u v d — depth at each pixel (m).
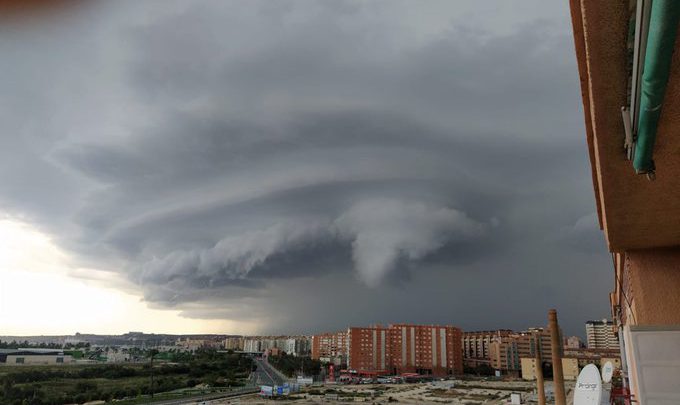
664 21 2.42
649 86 3.03
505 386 95.75
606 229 7.62
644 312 8.39
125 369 107.06
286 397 75.00
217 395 77.75
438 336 131.38
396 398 73.19
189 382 92.75
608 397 12.45
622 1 3.38
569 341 161.25
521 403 59.12
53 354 144.00
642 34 2.72
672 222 6.97
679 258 8.35
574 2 4.35
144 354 187.25
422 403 65.75
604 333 185.25
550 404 58.44
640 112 3.54
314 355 163.88
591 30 3.69
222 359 151.75
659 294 8.34
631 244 8.28
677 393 7.89
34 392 70.31
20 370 105.38
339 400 70.50
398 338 130.12
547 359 119.50
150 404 63.91
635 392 8.91
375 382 110.44
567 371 106.00
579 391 11.90
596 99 4.36
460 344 133.62
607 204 6.32
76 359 148.25
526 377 115.00
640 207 6.38
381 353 128.00
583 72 5.04
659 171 5.30
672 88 3.78
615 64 3.92
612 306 20.09
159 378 101.56
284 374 136.12
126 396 73.06
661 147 4.72
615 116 4.50
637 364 8.19
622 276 10.87
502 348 132.62
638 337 8.26
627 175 5.45
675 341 8.05
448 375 128.38
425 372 127.94
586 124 5.84
